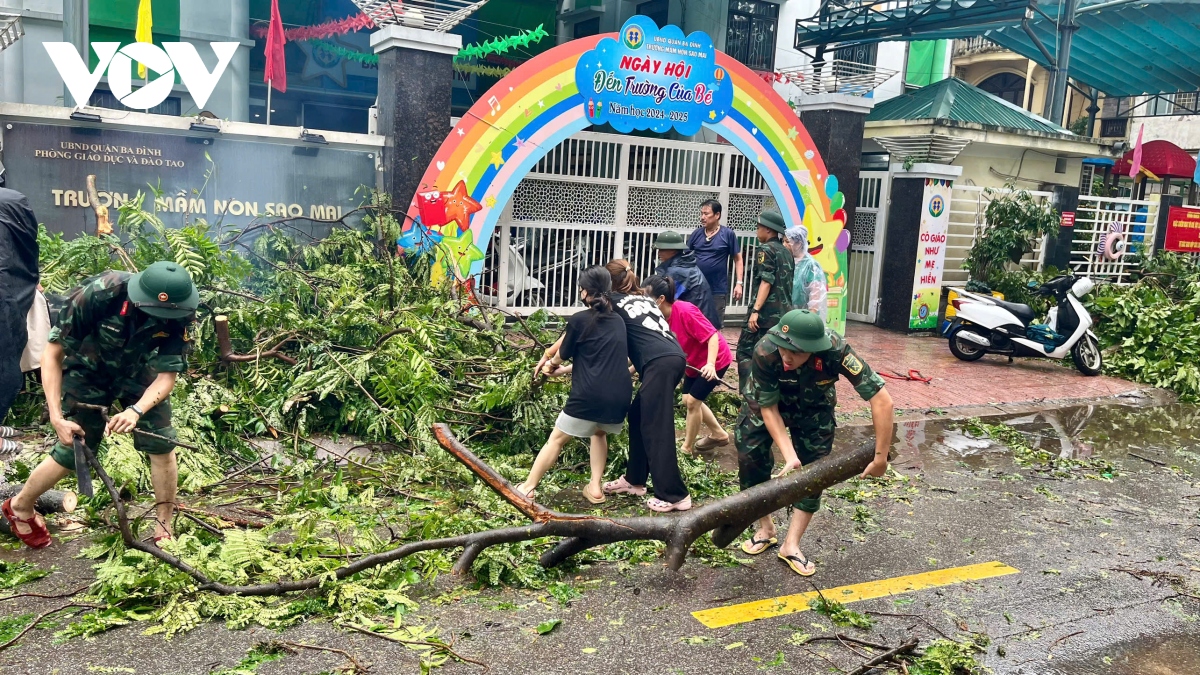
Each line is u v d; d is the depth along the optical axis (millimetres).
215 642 3607
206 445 5582
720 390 8016
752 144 10609
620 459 6062
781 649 3848
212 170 8320
